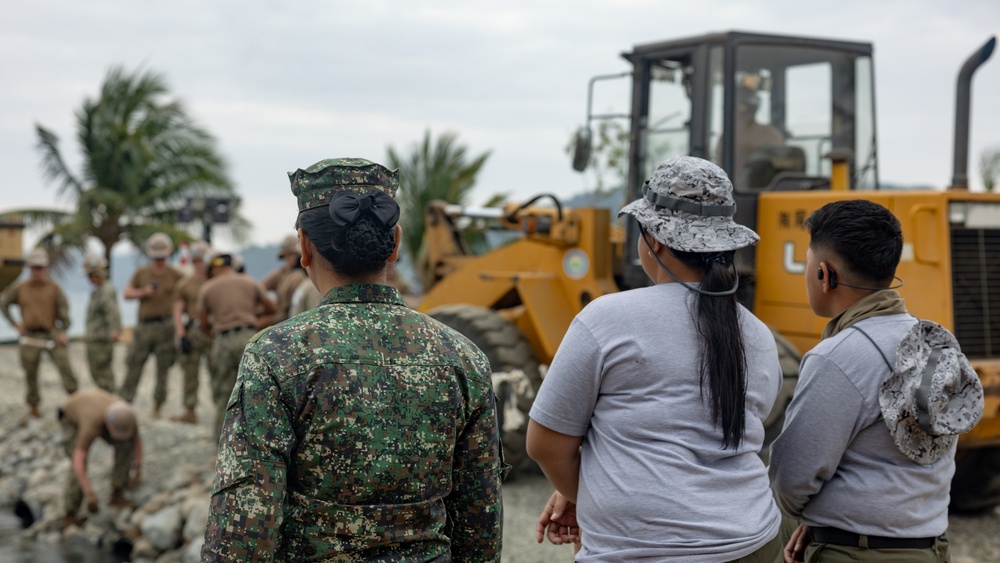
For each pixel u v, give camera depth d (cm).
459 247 834
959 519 548
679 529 188
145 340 891
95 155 1853
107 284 930
